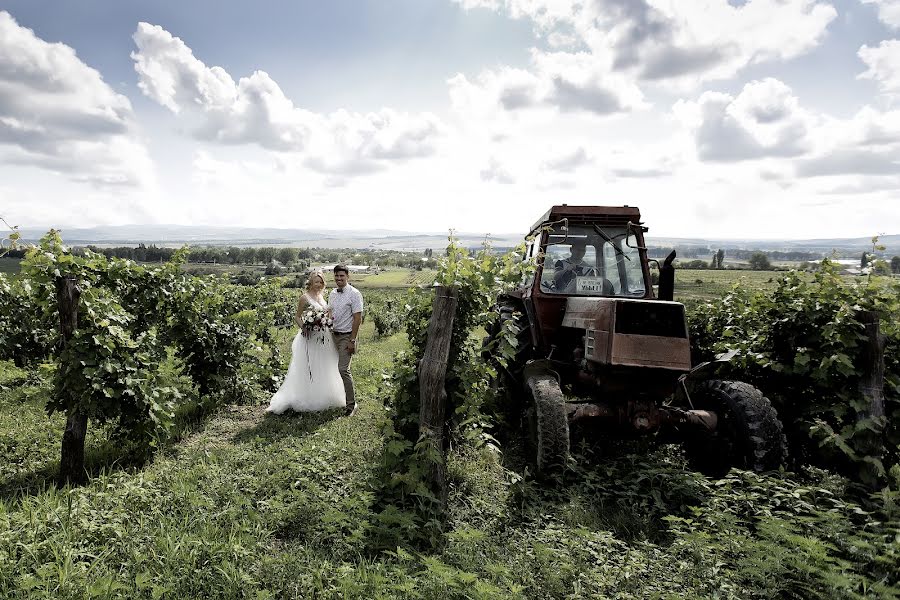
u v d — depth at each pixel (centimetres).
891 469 499
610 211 613
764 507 386
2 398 741
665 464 501
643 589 309
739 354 550
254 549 338
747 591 306
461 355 514
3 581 289
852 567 315
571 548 346
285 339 1518
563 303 607
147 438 532
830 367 497
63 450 475
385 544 361
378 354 1390
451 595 290
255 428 647
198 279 775
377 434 604
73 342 484
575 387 602
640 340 459
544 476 466
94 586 283
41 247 490
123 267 624
